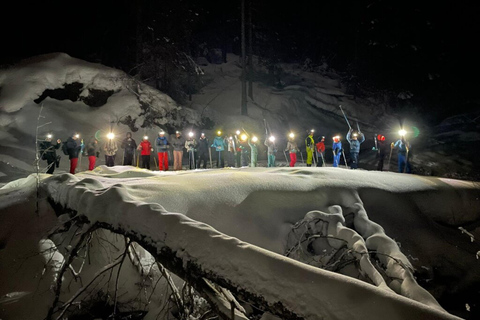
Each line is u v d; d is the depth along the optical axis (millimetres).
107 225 4148
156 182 5895
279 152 24047
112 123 18875
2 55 20922
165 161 13906
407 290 3693
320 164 15875
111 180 6680
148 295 4703
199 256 3227
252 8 30078
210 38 37688
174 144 14461
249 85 29172
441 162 19969
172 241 3480
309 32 40344
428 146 24000
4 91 17359
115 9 24500
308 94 32188
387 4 33406
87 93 19078
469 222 7598
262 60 36281
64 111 18203
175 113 21516
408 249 6277
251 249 3043
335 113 30875
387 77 34656
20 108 16938
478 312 5633
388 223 6508
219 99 28516
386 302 2400
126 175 7973
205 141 15531
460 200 7641
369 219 6387
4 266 4684
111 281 4734
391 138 27562
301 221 5539
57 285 4086
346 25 38438
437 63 34531
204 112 24516
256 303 2807
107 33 24688
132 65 25375
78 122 18109
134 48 25391
